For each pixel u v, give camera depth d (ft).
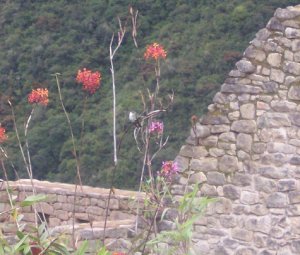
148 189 34.94
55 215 54.03
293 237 44.29
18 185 47.14
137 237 31.27
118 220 48.83
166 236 31.37
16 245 26.73
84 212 53.72
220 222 44.88
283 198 44.42
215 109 45.27
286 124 44.62
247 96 44.93
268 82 44.78
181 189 44.73
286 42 44.78
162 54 33.42
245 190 44.78
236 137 45.01
